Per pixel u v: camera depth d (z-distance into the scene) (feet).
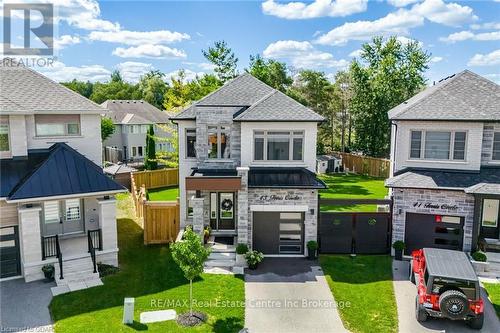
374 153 173.06
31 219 61.77
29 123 70.18
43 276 63.21
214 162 78.74
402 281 63.98
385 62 182.09
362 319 52.85
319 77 191.52
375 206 108.27
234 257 70.59
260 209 73.31
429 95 78.89
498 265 67.31
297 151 76.59
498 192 67.10
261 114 74.79
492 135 73.77
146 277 64.23
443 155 75.92
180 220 83.92
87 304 55.21
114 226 68.39
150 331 48.62
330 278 65.00
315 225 74.28
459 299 48.73
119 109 216.13
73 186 64.90
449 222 72.23
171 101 141.69
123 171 128.47
